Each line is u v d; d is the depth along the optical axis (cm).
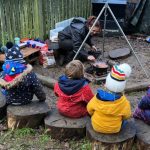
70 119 196
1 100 215
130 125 189
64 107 196
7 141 195
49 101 247
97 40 397
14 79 196
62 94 195
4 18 307
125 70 171
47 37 369
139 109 196
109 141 174
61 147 189
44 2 352
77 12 414
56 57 317
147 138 179
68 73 193
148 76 291
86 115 199
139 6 411
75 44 307
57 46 315
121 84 171
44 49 311
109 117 175
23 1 324
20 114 197
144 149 179
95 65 279
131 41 397
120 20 410
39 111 200
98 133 180
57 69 307
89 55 314
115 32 410
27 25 338
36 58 314
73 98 193
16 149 188
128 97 257
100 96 176
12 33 320
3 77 203
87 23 314
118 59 333
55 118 198
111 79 171
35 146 191
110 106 173
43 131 201
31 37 347
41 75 285
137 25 420
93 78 274
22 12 327
